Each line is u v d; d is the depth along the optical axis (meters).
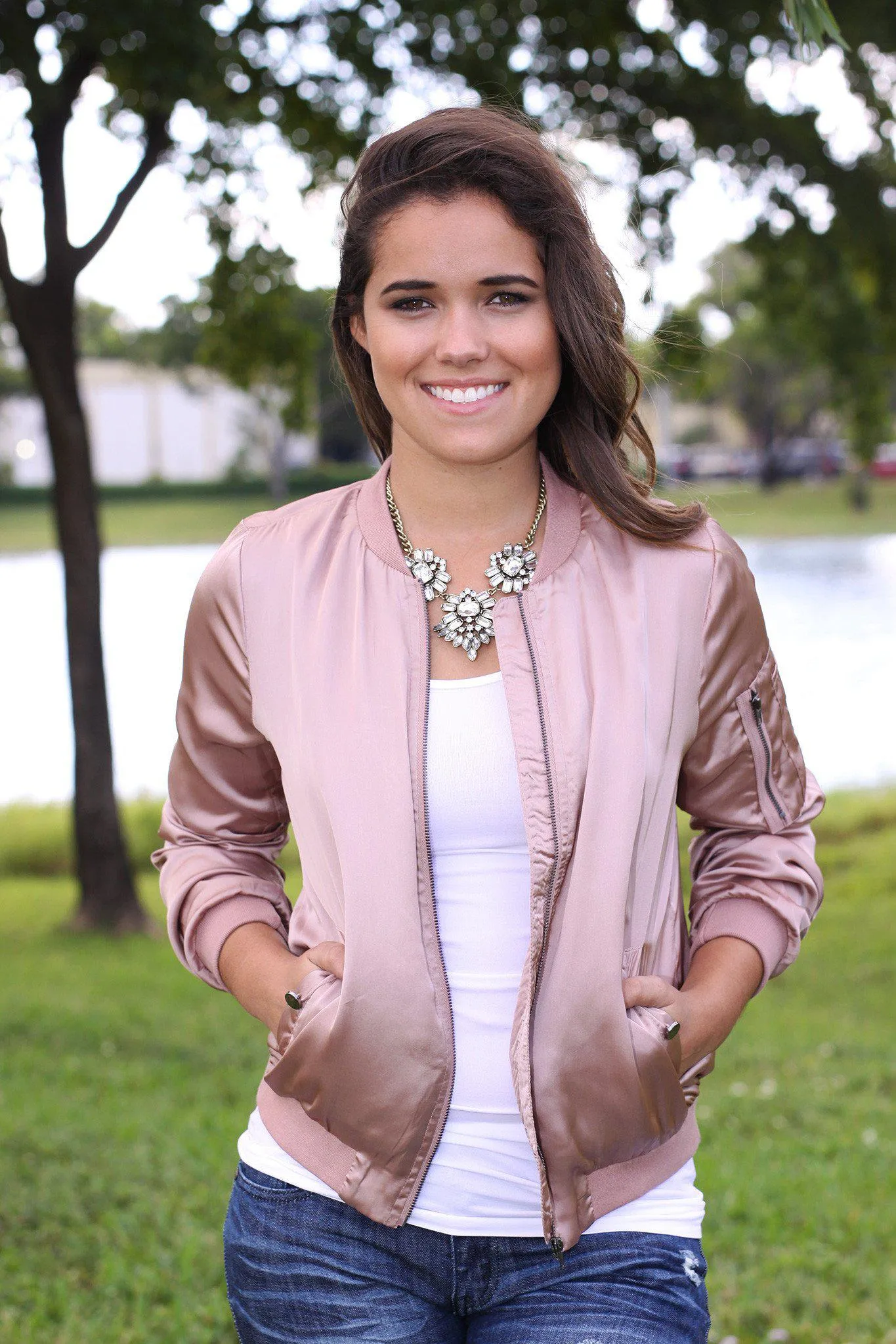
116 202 9.34
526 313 1.64
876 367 11.54
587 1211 1.62
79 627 10.07
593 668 1.64
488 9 8.72
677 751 1.66
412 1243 1.63
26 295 9.37
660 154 9.45
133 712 16.88
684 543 1.69
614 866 1.59
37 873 12.57
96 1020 7.47
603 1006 1.58
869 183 10.09
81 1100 5.96
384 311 1.64
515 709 1.62
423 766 1.63
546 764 1.61
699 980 1.71
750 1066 6.36
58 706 18.28
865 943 9.21
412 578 1.68
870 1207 4.45
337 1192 1.65
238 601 1.74
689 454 54.69
